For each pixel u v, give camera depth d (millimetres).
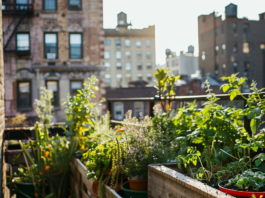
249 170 1718
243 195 1487
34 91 20266
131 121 3361
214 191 1441
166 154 2475
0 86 3730
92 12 20766
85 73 20719
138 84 39844
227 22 49250
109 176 2613
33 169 4152
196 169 2287
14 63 20172
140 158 2439
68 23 20578
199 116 2516
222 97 2461
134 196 2348
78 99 4297
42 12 20359
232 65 49188
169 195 1863
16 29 20125
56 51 20547
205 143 2271
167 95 3605
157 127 2902
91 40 20750
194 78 44969
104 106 20562
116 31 69438
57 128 5609
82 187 3242
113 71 69312
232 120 2354
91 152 2859
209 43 53062
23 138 5656
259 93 2131
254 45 50500
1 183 3641
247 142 2203
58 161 4191
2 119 4133
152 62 70625
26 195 4090
